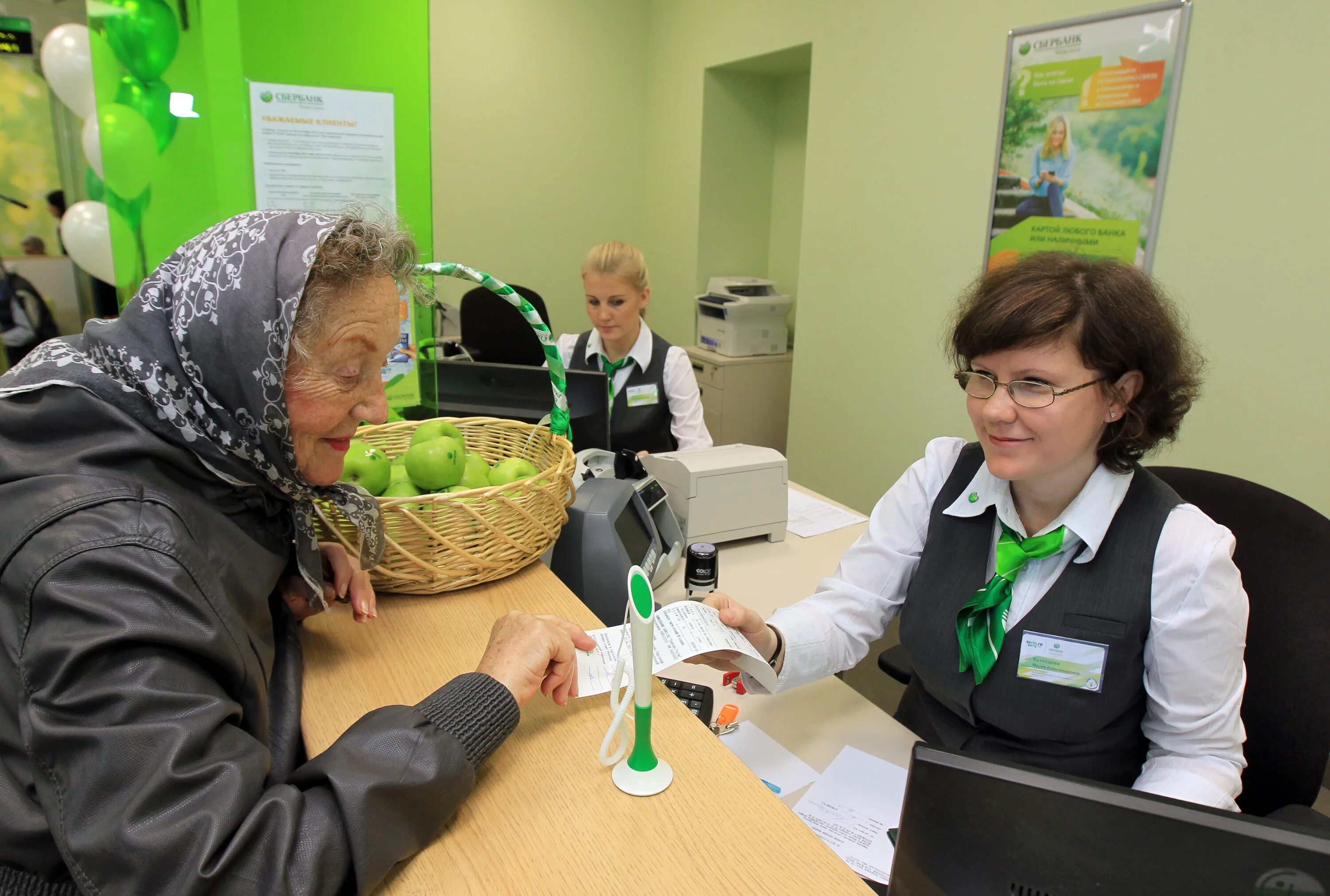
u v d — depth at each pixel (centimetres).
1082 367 99
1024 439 104
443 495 105
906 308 314
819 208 352
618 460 186
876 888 95
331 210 164
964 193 284
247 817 60
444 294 450
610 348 272
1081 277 100
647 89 475
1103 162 239
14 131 230
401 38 164
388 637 99
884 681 255
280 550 88
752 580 171
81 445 71
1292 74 196
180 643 64
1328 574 117
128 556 64
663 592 163
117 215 156
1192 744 106
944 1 282
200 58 154
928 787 57
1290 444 208
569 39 447
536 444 147
